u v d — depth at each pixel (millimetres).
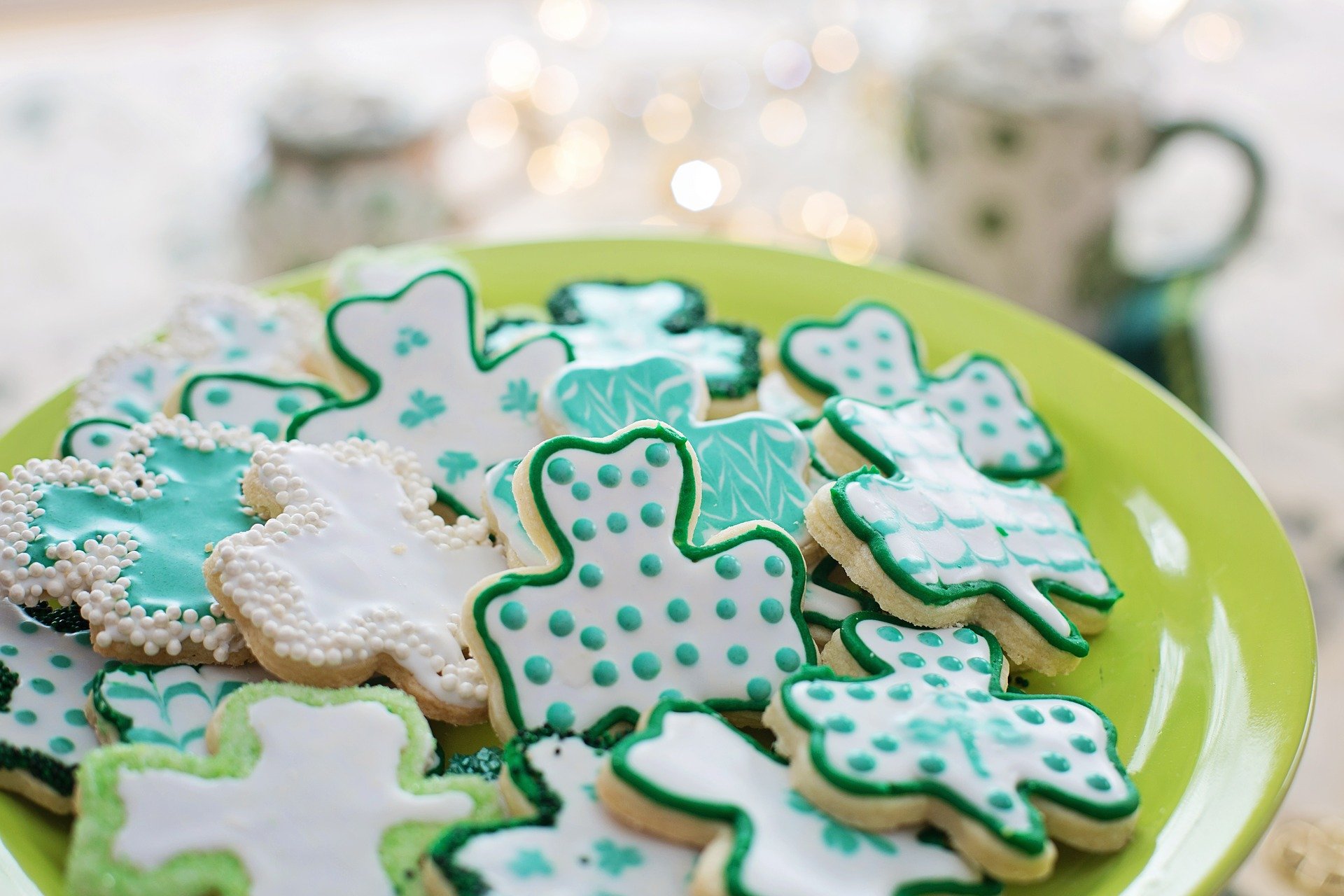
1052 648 452
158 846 394
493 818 409
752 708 429
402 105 651
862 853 397
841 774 399
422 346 495
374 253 556
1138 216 730
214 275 707
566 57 829
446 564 454
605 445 446
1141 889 406
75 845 394
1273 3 882
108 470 458
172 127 791
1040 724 423
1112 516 510
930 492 470
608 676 426
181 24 874
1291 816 565
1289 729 437
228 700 419
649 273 580
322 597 435
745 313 573
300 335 528
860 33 772
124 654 431
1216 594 478
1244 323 705
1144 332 646
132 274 705
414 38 854
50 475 452
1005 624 455
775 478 471
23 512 442
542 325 533
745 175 766
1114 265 631
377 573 444
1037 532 478
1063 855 417
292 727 415
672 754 404
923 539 454
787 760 415
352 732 417
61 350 675
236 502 458
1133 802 413
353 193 637
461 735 440
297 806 403
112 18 871
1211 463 509
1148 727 450
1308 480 648
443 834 397
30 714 424
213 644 431
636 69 805
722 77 784
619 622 431
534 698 423
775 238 739
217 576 433
